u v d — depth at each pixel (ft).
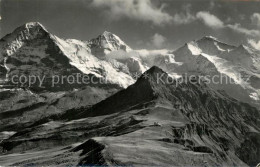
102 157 570.46
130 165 554.05
